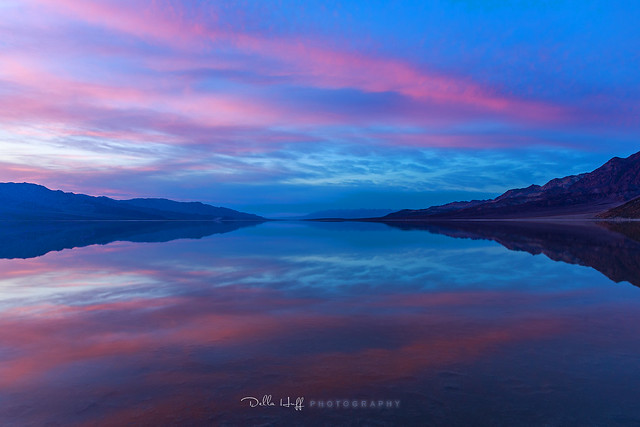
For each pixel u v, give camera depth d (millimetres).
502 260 14578
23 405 3783
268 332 5949
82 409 3697
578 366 4531
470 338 5578
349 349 5172
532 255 16016
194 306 7699
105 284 10180
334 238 29234
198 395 3934
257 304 7820
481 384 4090
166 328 6230
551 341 5410
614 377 4230
